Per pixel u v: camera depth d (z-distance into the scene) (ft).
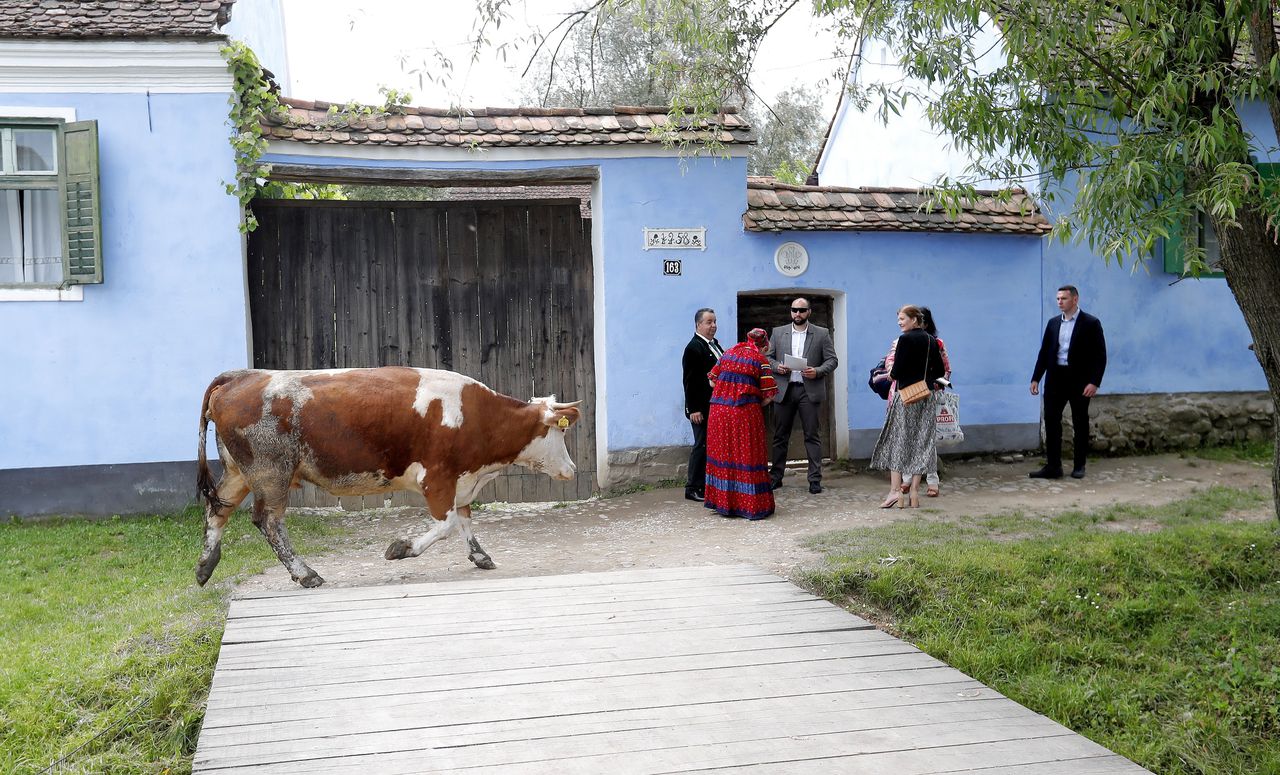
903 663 16.70
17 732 15.94
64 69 29.99
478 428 23.58
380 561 25.79
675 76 29.37
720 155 35.22
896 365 30.53
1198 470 35.83
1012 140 22.68
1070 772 12.63
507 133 33.40
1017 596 22.24
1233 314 39.55
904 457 30.45
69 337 30.48
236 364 31.48
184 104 30.81
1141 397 38.99
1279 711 18.08
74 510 30.50
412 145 32.50
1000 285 38.14
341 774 12.58
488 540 28.45
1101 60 21.94
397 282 34.68
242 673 16.10
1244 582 23.32
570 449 35.94
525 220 35.53
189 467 31.14
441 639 17.84
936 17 21.85
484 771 12.65
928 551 24.30
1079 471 35.09
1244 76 19.67
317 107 32.78
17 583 23.48
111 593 22.59
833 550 25.07
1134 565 23.57
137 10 30.25
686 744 13.41
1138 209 19.74
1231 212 17.71
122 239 30.66
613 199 34.50
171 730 16.25
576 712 14.51
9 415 30.14
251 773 12.59
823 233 36.40
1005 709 14.74
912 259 37.35
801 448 38.55
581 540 28.17
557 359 35.83
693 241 35.17
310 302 34.04
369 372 22.98
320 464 22.20
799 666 16.49
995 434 38.32
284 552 22.15
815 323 37.96
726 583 21.76
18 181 30.48
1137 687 19.34
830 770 12.66
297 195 37.24
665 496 33.91
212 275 31.22
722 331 35.55
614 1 27.30
